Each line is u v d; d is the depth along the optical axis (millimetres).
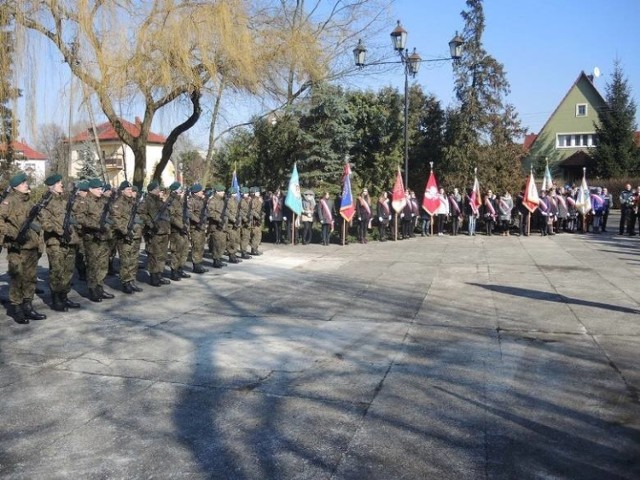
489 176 27781
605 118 47156
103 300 9758
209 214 13109
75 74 14250
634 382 5652
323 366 6270
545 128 52906
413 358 6500
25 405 5270
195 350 6902
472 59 30797
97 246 9602
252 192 15477
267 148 22719
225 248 13852
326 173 22125
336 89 22234
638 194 21266
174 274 11727
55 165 34625
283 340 7309
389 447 4367
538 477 3912
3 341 7293
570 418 4848
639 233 21969
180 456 4285
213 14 15008
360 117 25875
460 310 8852
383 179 26047
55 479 3979
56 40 14203
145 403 5289
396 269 13172
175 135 17844
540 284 10992
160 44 14586
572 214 22469
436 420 4836
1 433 4699
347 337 7418
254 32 17312
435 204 21656
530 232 23000
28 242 8125
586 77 51625
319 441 4484
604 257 14977
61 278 8859
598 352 6625
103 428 4777
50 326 8031
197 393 5523
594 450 4289
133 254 10383
